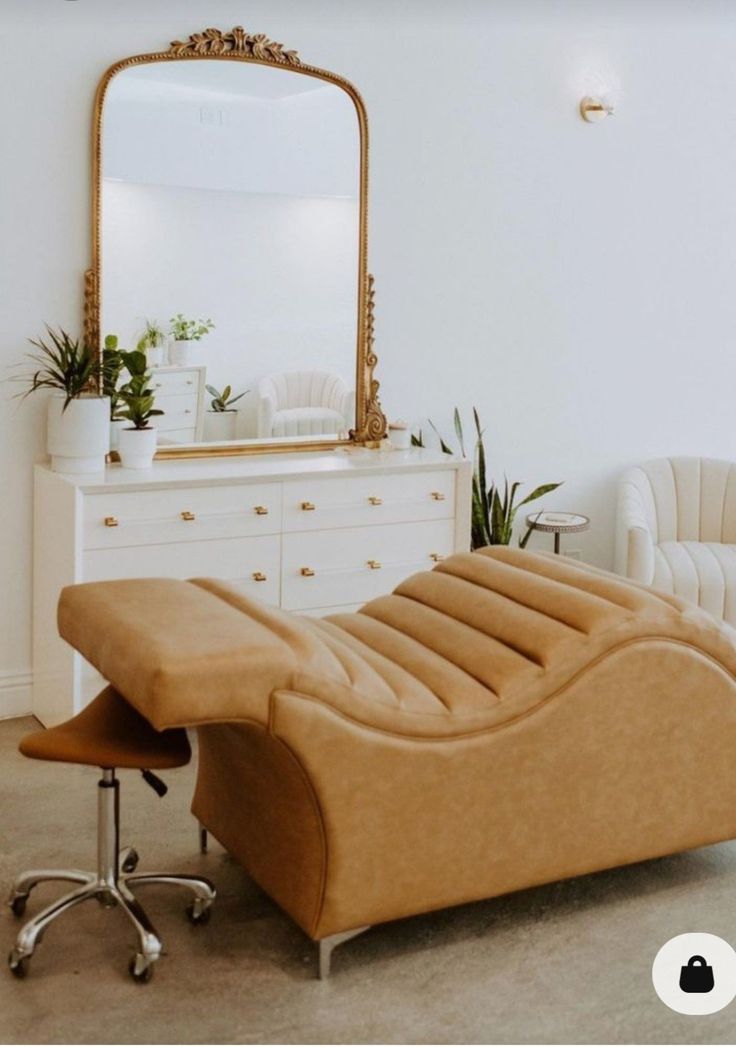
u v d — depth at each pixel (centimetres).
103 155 417
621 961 285
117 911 302
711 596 475
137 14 418
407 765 273
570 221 523
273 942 290
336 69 457
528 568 338
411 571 453
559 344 530
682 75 541
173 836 344
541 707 287
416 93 476
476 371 511
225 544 415
